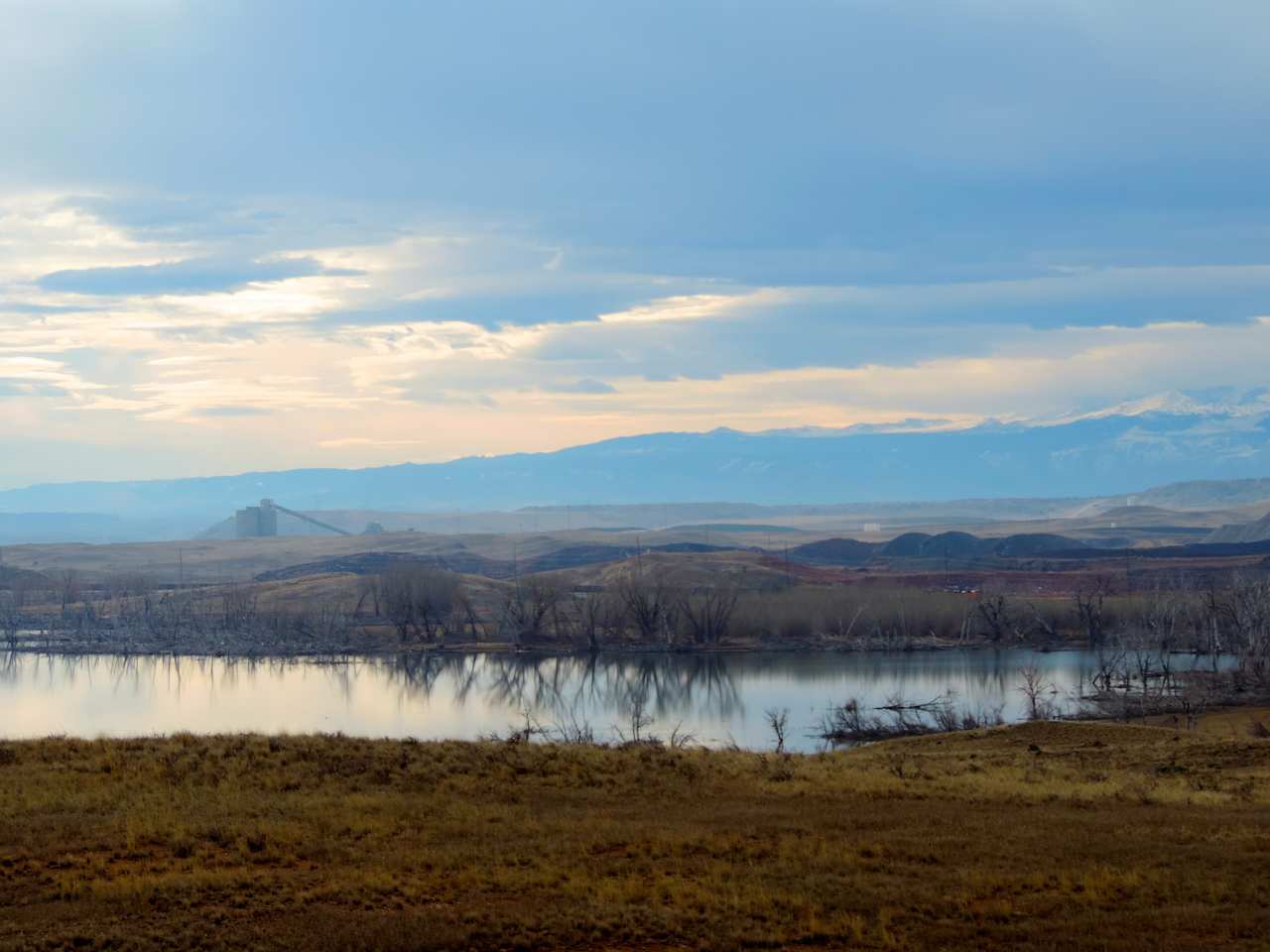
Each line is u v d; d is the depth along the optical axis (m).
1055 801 38.28
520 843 30.64
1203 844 31.36
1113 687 126.38
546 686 139.88
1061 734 63.12
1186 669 139.62
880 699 120.81
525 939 23.94
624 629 196.12
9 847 29.11
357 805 34.19
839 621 187.62
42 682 149.75
